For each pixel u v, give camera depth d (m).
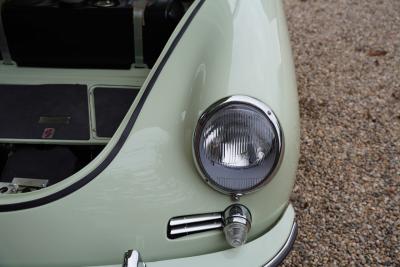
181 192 1.62
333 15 4.23
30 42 2.12
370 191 2.46
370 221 2.33
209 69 1.64
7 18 2.08
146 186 1.62
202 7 1.82
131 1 2.11
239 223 1.61
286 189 1.67
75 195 1.61
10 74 2.14
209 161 1.56
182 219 1.63
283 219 1.72
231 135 1.54
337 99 3.14
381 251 2.22
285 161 1.62
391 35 3.91
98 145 2.01
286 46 1.78
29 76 2.13
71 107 2.05
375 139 2.80
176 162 1.63
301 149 2.71
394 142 2.77
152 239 1.63
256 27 1.73
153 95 1.68
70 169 1.90
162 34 2.07
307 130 2.86
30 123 2.01
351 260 2.19
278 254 1.68
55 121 2.01
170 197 1.62
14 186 1.83
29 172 1.88
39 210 1.61
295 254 2.21
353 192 2.46
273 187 1.64
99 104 2.05
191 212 1.63
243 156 1.55
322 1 4.50
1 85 2.11
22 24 2.09
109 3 2.08
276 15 1.85
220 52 1.66
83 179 1.61
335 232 2.29
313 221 2.34
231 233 1.62
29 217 1.61
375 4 4.43
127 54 2.12
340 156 2.67
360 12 4.28
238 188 1.58
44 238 1.62
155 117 1.65
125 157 1.63
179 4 2.14
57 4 2.09
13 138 1.98
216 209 1.63
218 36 1.71
